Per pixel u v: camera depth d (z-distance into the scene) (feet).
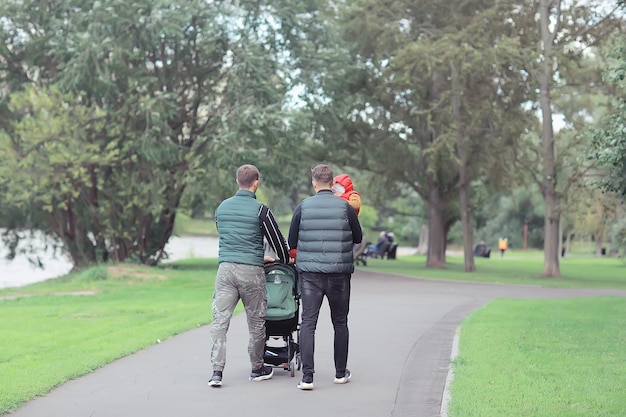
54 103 123.85
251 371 36.01
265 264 37.01
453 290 103.04
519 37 156.56
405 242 389.19
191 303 77.20
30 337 51.37
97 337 51.21
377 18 161.58
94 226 143.33
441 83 167.43
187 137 149.18
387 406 31.09
